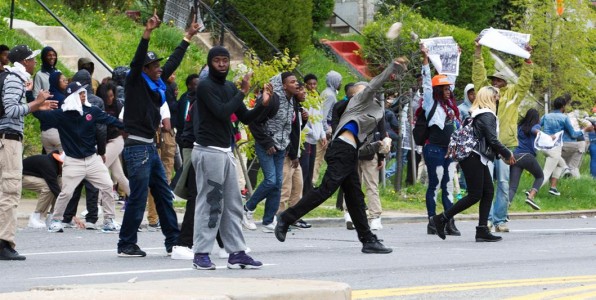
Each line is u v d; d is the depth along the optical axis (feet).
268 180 113.39
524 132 137.80
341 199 135.44
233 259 78.18
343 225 129.49
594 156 188.75
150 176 86.74
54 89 111.55
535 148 138.51
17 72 83.05
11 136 83.30
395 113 164.04
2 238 83.71
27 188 109.70
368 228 93.25
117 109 121.60
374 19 226.99
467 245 104.32
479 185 106.42
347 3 236.22
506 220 122.72
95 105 110.32
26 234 104.99
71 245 96.73
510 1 219.41
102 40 171.32
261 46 188.85
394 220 134.51
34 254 89.45
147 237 105.50
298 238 109.60
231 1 189.47
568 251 97.96
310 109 129.59
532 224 137.08
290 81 113.09
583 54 209.56
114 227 109.19
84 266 80.28
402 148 160.04
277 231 90.53
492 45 116.57
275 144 113.19
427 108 112.98
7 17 165.78
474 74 118.42
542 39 208.13
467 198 107.04
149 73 84.38
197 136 75.97
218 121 75.61
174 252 85.25
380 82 88.28
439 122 112.57
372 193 122.21
